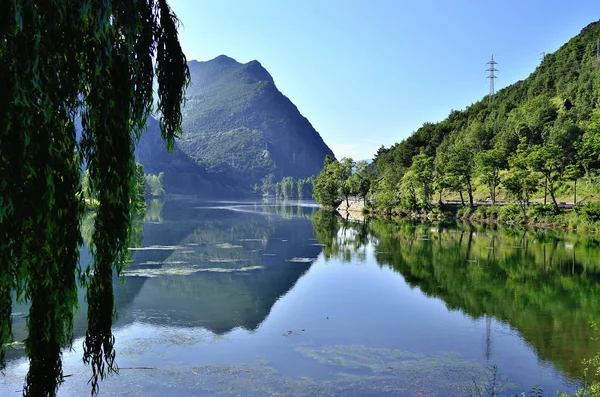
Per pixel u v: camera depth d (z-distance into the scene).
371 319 21.14
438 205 84.19
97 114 5.63
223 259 36.91
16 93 4.72
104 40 5.40
